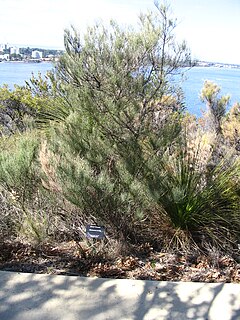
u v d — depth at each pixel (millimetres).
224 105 7348
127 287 2887
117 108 3822
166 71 4160
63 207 3551
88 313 2590
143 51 3982
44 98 6551
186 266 3246
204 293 2830
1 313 2570
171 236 3598
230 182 3996
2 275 3010
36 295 2771
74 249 3426
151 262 3268
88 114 3924
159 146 3773
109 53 3979
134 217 3430
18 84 8055
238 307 2668
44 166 3410
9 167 3387
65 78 4363
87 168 3350
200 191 3703
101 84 3945
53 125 4348
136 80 3938
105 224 3465
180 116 4320
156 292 2834
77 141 3697
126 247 3379
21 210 3689
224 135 6773
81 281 2951
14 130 5531
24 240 3523
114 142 3779
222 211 3805
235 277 3088
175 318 2557
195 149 4195
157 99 4184
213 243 3531
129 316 2572
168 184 3672
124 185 3414
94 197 3262
